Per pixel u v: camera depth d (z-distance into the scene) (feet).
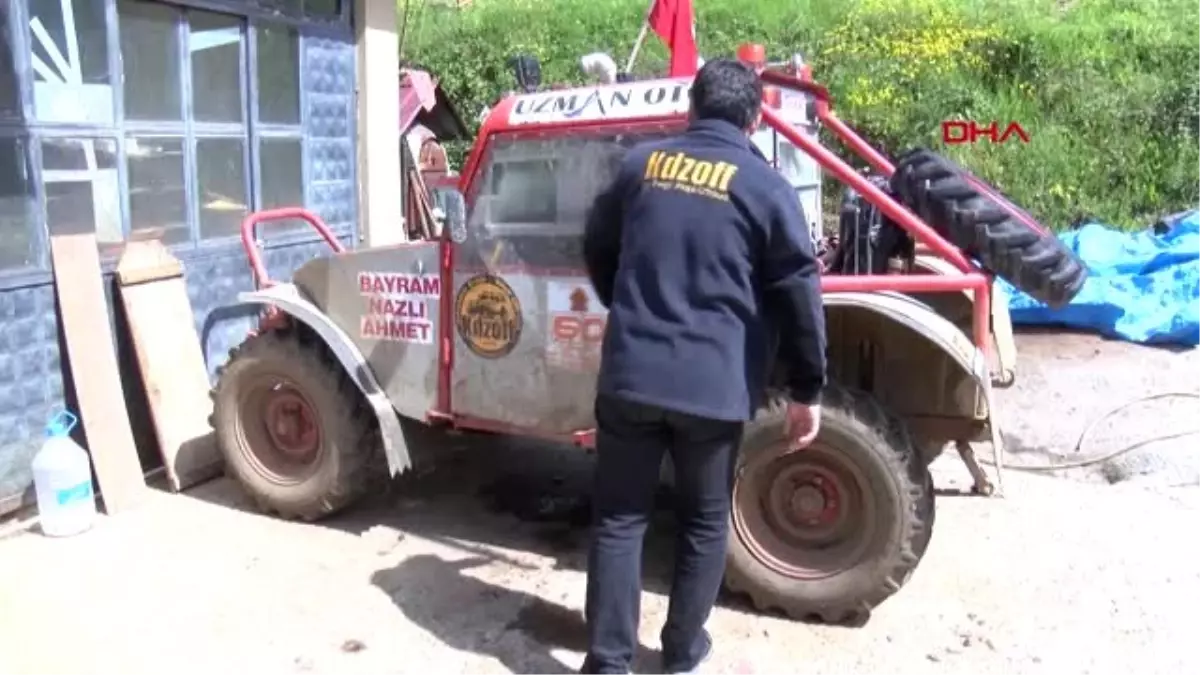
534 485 16.75
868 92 33.12
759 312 10.09
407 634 11.96
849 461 11.75
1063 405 19.06
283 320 15.34
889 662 11.39
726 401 9.86
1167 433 17.75
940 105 32.71
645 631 12.05
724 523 10.53
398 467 14.10
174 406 16.26
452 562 13.87
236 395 15.24
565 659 11.49
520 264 13.15
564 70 37.37
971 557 13.89
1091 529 14.79
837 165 12.03
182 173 16.99
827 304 12.00
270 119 18.80
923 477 11.70
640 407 9.95
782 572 12.23
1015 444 17.95
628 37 38.14
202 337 17.60
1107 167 30.78
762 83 12.05
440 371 14.01
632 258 10.12
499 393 13.64
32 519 14.79
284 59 19.03
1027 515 15.29
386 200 21.79
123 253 15.90
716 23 37.22
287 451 15.19
